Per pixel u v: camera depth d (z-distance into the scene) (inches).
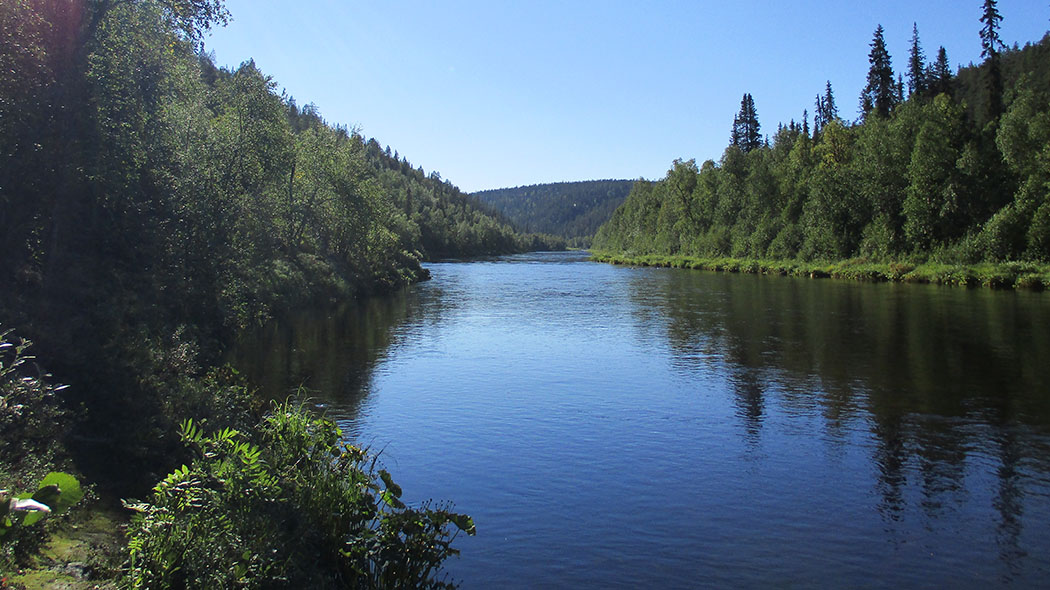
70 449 364.8
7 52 560.1
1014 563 345.7
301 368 840.3
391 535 298.7
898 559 350.3
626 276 2778.1
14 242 588.7
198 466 287.4
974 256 2048.5
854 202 2704.2
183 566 234.1
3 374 350.9
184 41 846.5
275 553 254.5
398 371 831.7
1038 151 1958.7
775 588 319.6
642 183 5728.3
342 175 2011.6
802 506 418.3
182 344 580.4
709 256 3659.0
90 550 257.0
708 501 426.9
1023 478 461.1
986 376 761.6
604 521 396.2
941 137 2265.0
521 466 491.8
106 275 637.9
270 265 1359.5
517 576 328.5
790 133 4143.7
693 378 785.6
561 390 730.8
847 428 580.7
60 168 618.2
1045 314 1256.2
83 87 647.1
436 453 520.7
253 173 1135.0
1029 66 4042.8
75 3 649.6
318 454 343.0
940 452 516.1
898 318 1245.1
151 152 792.9
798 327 1167.6
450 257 5083.7
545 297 1823.3
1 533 160.6
